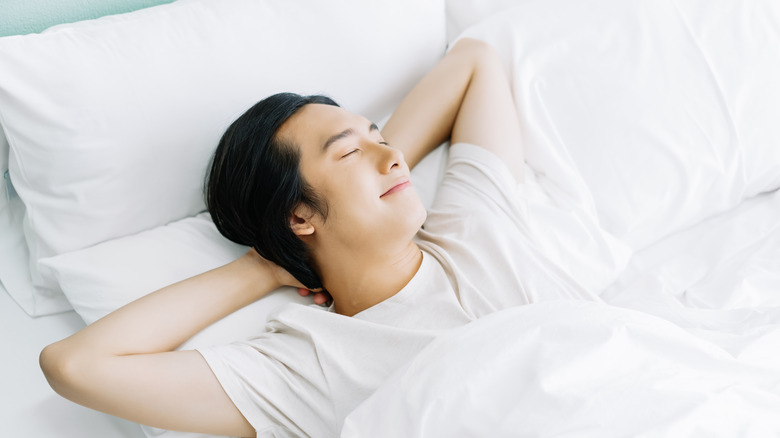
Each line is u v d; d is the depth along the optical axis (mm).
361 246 1021
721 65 1307
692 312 1077
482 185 1192
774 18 1335
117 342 899
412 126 1258
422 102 1274
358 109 1297
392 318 1044
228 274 1041
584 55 1318
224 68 1111
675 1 1340
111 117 1029
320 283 1080
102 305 1022
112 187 1061
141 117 1052
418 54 1341
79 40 1027
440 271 1086
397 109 1290
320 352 978
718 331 1019
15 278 1146
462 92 1294
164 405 891
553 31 1343
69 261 1045
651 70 1297
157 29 1083
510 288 1076
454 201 1195
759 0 1339
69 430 967
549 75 1322
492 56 1314
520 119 1294
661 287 1178
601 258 1188
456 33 1504
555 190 1262
